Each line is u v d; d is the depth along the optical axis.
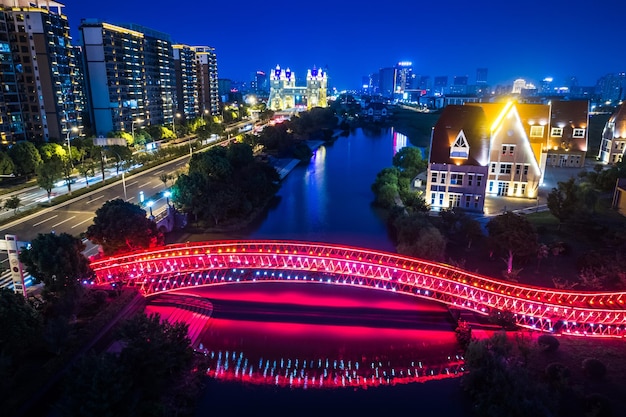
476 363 44.59
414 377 48.59
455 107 102.50
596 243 77.69
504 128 106.00
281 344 53.81
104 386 34.09
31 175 122.44
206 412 43.50
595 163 146.12
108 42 179.25
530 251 64.88
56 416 38.59
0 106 135.00
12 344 40.34
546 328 53.81
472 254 75.12
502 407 37.78
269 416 43.16
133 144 167.12
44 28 140.00
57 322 43.97
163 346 40.16
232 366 50.00
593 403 39.62
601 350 49.50
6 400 37.09
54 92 145.88
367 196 123.31
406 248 67.69
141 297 58.06
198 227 92.94
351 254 69.25
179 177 92.94
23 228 81.75
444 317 59.75
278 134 180.25
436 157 99.69
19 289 54.19
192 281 62.75
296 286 67.88
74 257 52.19
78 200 101.19
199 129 194.25
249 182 107.44
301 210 109.81
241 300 63.38
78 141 143.12
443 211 85.25
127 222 62.94
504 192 109.88
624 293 52.56
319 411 43.91
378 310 61.31
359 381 48.09
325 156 192.25
